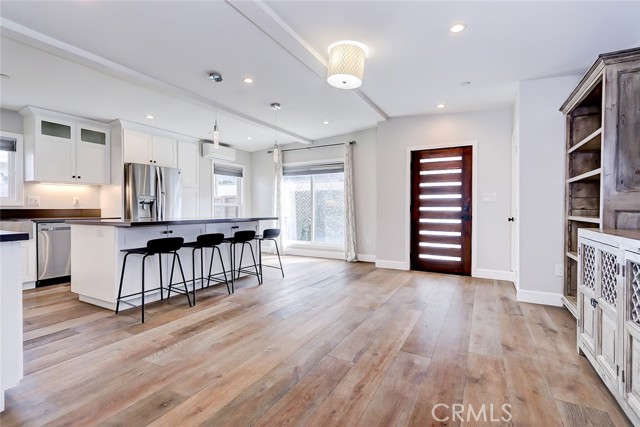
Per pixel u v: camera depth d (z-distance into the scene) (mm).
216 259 4281
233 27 2436
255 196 7500
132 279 3262
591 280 2074
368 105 4227
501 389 1819
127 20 2324
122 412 1615
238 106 4355
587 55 2906
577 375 1965
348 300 3521
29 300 3512
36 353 2246
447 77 3424
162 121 4945
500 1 2141
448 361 2145
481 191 4559
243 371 2016
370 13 2279
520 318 2963
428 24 2418
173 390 1809
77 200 5008
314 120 5105
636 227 2111
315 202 6688
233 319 2934
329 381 1903
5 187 4273
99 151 4938
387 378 1936
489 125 4516
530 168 3475
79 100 3973
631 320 1538
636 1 2117
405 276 4680
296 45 2615
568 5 2172
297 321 2883
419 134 4965
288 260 6148
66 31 2459
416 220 5082
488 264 4527
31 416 1587
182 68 3143
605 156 2176
